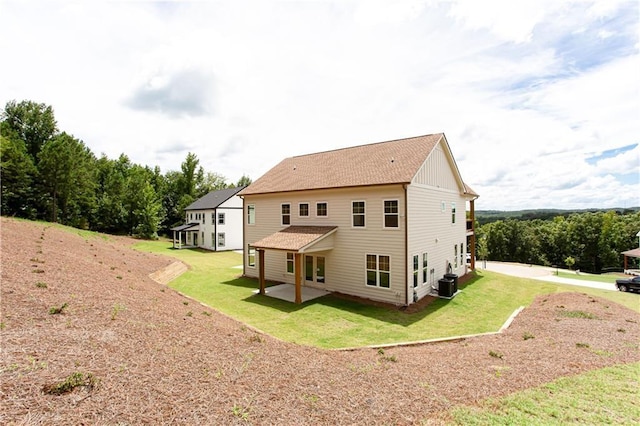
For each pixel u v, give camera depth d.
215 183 62.34
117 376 4.14
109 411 3.41
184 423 3.43
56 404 3.37
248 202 20.36
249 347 6.29
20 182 34.88
